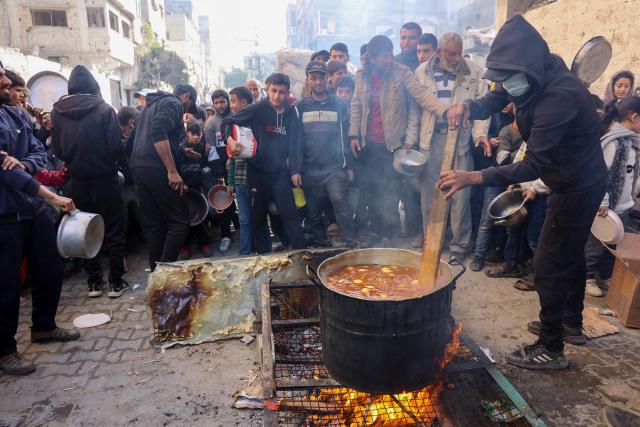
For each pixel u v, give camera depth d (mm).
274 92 4094
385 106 4840
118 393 2770
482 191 5156
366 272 2471
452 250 4906
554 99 2344
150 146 4027
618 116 3910
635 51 5324
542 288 2830
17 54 13320
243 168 4770
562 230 2695
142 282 4566
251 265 3525
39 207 3115
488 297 4004
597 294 3969
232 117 4188
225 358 3156
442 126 4676
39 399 2719
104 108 3977
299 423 2281
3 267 2867
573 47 6273
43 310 3309
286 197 4418
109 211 4094
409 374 1970
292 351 2932
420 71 4793
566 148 2520
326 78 4441
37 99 5406
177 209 4184
